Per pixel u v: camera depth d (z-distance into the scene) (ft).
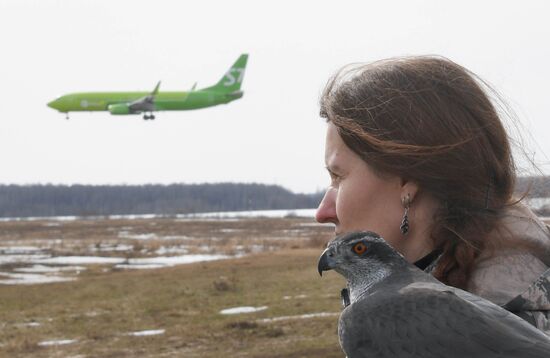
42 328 82.58
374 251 11.75
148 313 89.86
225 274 123.13
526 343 10.05
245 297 96.68
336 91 11.87
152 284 116.57
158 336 75.20
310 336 70.03
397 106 11.22
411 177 11.19
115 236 284.20
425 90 11.21
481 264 11.05
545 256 10.94
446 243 11.27
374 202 11.55
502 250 10.96
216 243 228.22
